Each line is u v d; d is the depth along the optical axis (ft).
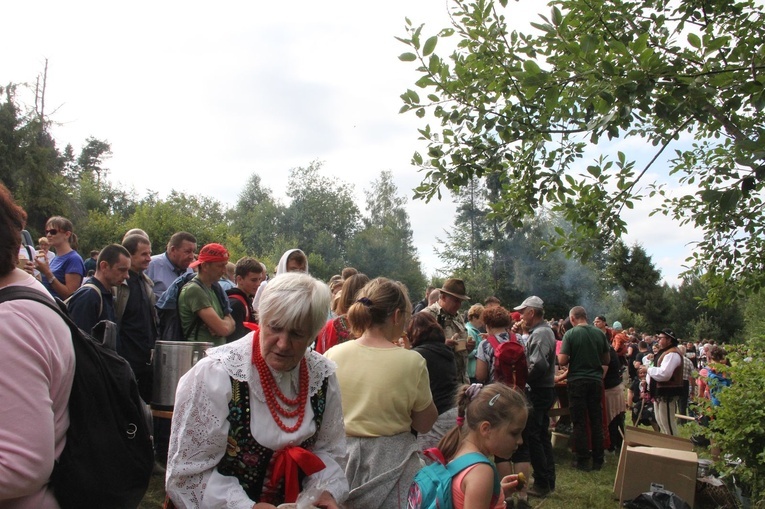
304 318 6.66
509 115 15.99
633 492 19.77
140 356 16.12
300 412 7.22
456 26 16.63
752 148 11.39
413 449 10.28
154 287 19.70
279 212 226.79
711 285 21.97
